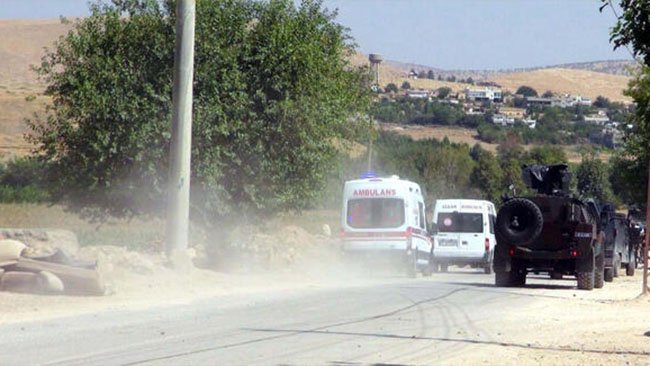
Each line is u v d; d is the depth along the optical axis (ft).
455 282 255.29
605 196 555.28
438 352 113.80
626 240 335.06
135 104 247.50
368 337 125.08
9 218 430.61
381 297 185.06
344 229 276.82
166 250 212.02
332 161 267.39
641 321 154.51
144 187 253.24
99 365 97.50
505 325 145.38
